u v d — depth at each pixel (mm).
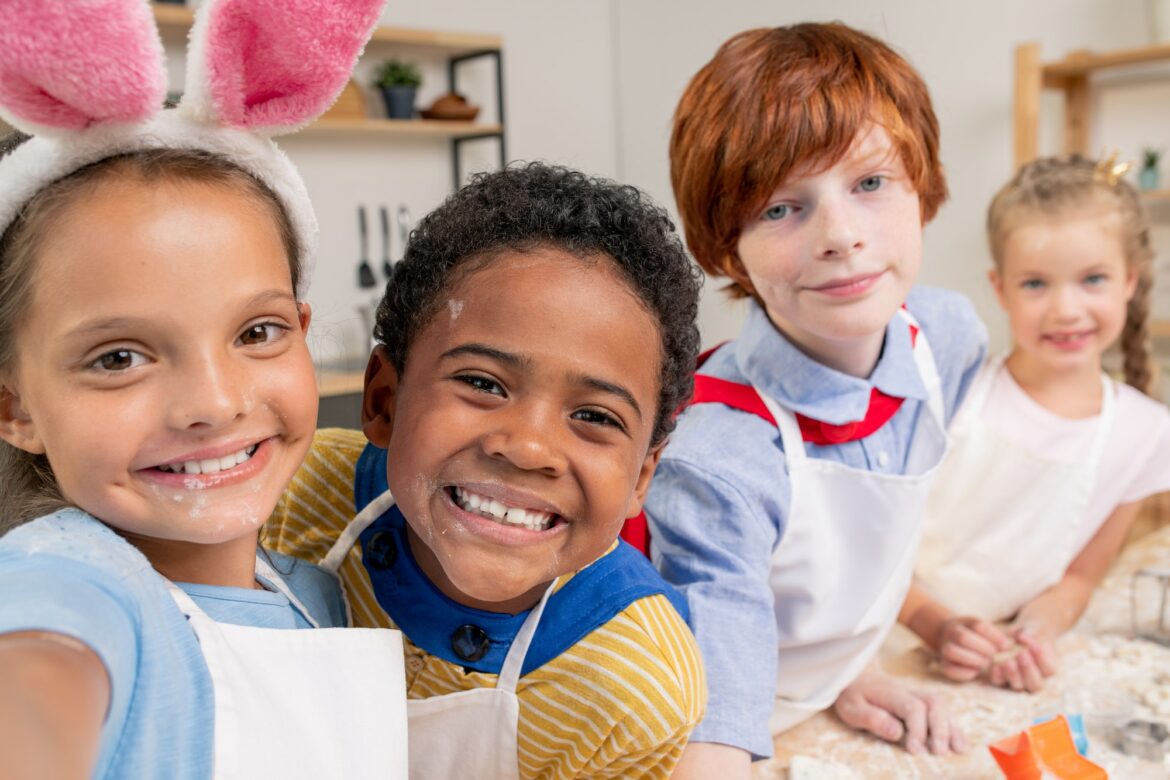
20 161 451
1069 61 2264
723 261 895
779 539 867
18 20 405
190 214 462
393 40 2887
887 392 917
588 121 3615
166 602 469
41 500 512
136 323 444
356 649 572
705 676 673
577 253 562
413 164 3197
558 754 624
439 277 580
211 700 473
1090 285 1215
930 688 1061
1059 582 1268
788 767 896
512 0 3389
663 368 606
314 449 757
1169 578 1164
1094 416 1257
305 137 2941
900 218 819
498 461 551
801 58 801
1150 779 853
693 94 856
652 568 686
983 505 1257
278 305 498
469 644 624
